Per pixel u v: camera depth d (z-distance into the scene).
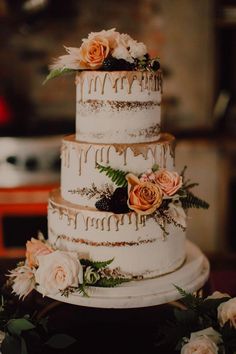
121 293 1.67
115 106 1.74
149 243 1.75
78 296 1.66
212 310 1.47
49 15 4.21
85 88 1.77
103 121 1.76
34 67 4.30
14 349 1.44
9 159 3.61
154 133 1.82
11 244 3.77
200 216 4.05
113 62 1.72
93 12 4.25
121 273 1.75
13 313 1.56
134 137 1.77
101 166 1.71
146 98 1.76
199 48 4.21
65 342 1.46
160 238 1.76
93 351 1.52
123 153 1.73
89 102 1.77
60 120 4.33
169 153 1.82
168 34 4.20
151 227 1.74
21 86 4.31
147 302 1.66
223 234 4.09
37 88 4.32
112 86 1.72
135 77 1.73
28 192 3.20
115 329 1.64
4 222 3.75
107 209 1.71
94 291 1.67
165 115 4.27
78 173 1.78
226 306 1.43
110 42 1.74
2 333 1.48
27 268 1.67
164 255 1.79
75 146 1.78
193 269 1.84
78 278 1.64
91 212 1.72
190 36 4.20
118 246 1.73
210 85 4.26
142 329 1.64
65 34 4.27
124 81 1.72
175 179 1.69
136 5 4.21
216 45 4.22
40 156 3.65
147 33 4.24
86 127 1.79
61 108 4.37
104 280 1.70
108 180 1.75
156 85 1.79
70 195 1.83
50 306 1.79
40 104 4.34
